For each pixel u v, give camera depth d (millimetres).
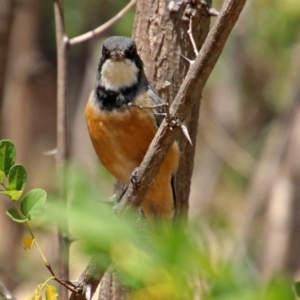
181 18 8773
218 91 20453
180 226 2668
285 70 18297
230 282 2500
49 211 2619
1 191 4922
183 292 2541
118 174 9383
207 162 20688
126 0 20141
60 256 8781
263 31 18062
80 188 2652
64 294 8758
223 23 5852
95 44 20391
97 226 2535
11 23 13508
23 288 17234
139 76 8914
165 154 6453
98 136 9117
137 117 8750
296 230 15719
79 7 20000
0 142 5078
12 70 19641
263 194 17344
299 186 16047
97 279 5867
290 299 2473
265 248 15891
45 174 23125
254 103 20422
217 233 2859
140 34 9078
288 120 17031
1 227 17859
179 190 9039
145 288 2596
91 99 9172
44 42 22172
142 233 2818
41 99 24438
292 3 16953
